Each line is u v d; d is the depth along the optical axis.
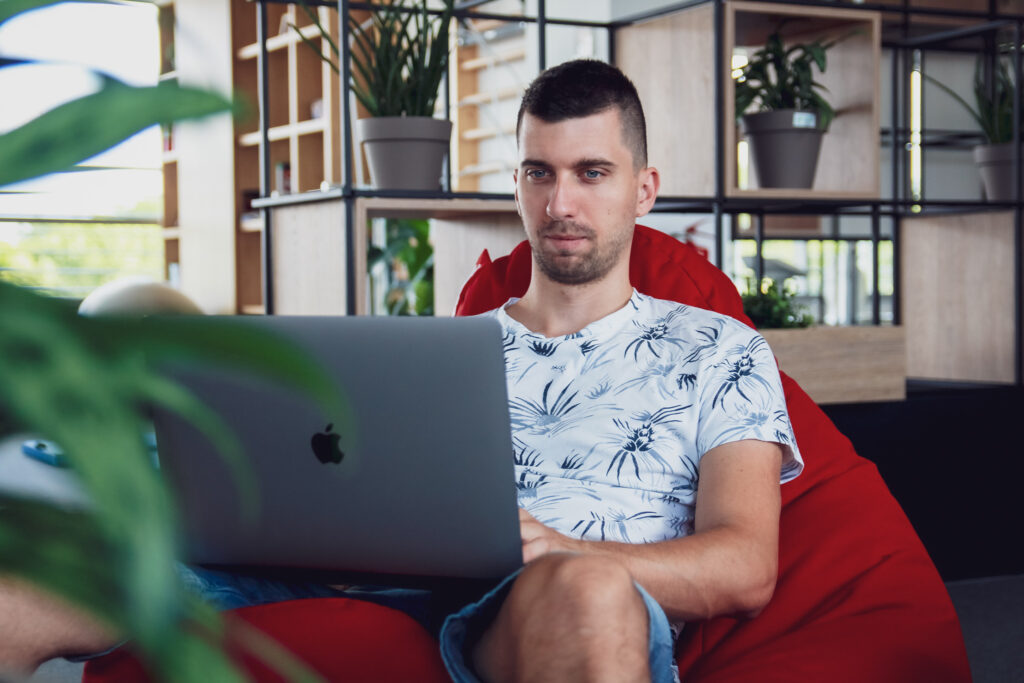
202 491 1.26
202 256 5.78
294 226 2.56
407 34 2.45
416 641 1.25
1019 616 2.63
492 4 5.12
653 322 1.58
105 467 0.28
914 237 3.42
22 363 0.28
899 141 4.13
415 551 1.23
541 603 1.05
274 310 2.68
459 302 2.04
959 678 1.35
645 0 4.24
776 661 1.30
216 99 0.29
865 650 1.32
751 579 1.30
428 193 2.35
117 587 0.30
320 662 1.21
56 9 0.32
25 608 1.11
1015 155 3.01
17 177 0.29
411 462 1.19
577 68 1.61
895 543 1.54
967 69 4.23
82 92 0.30
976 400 2.92
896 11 2.86
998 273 3.17
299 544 1.26
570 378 1.54
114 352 0.30
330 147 4.88
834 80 2.97
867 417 2.80
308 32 5.04
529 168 1.61
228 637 0.34
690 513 1.48
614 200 1.58
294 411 1.19
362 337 1.17
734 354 1.49
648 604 1.07
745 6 2.66
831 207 3.13
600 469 1.48
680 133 2.81
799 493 1.64
